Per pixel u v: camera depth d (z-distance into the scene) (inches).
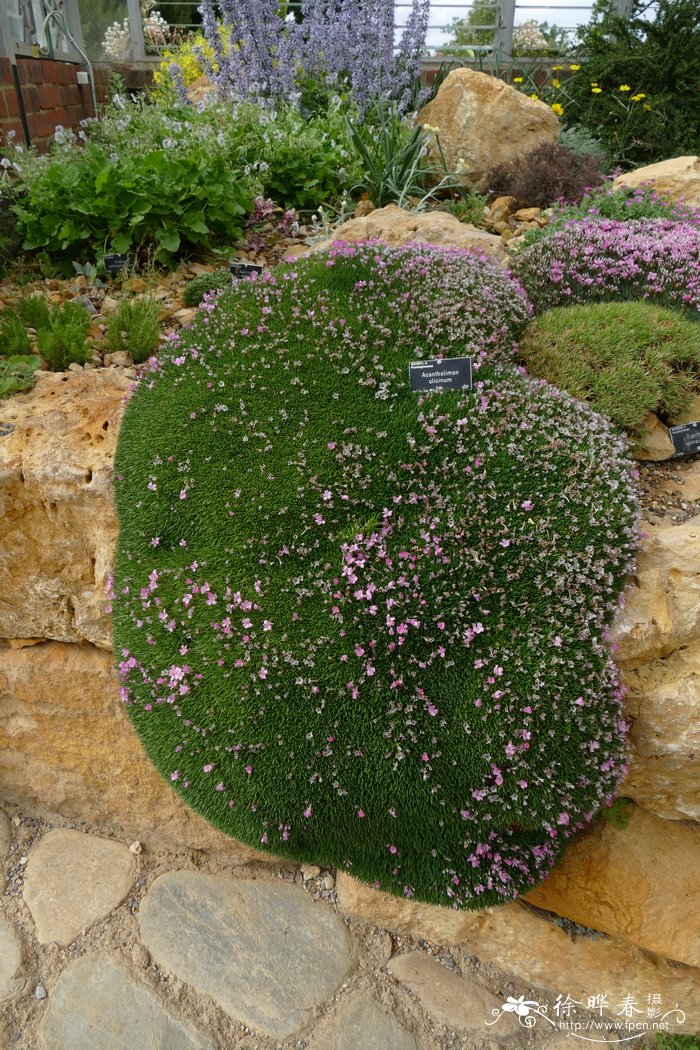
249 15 274.1
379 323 122.4
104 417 122.5
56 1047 105.0
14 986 111.8
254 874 126.0
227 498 104.3
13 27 240.8
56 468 112.3
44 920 120.7
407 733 89.3
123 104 266.1
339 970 113.1
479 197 256.1
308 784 93.0
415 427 106.3
